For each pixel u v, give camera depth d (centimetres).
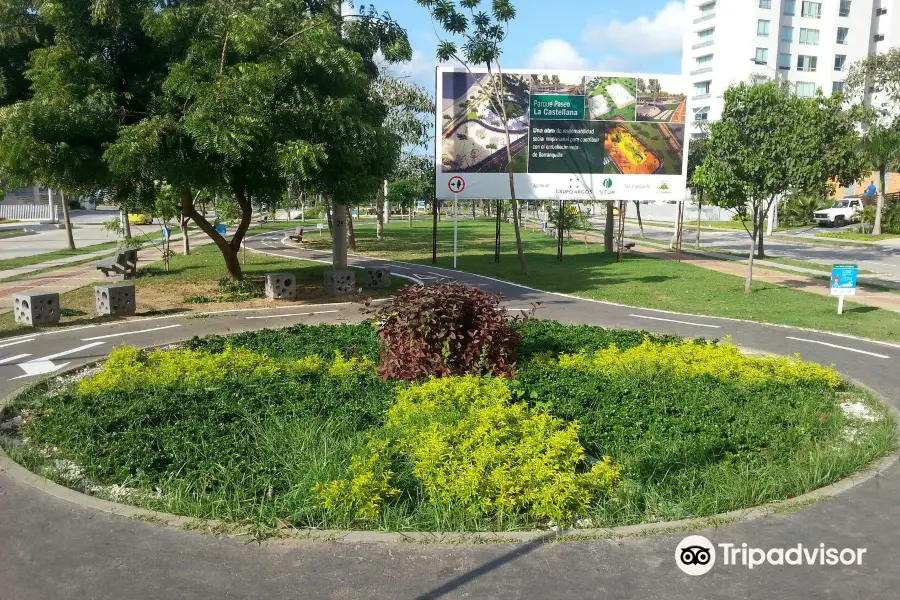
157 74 1452
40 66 1338
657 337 1105
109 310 1370
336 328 1160
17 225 4756
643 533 491
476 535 484
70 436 645
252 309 1471
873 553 469
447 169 2256
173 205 1738
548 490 503
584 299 1673
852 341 1204
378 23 1950
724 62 6188
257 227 5025
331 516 502
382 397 755
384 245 3359
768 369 897
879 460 624
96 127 1338
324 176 1479
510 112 2241
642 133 2297
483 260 2650
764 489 548
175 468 580
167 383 801
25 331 1227
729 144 1603
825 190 1677
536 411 661
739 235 4306
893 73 3469
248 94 1290
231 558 457
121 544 474
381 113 1944
